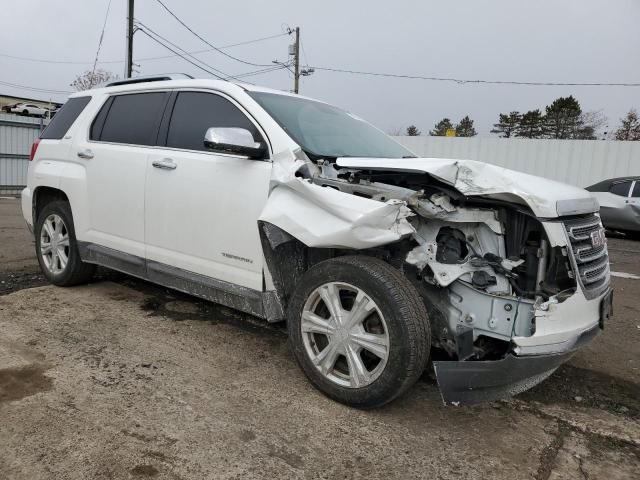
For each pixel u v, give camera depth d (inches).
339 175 125.0
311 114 154.3
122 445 98.6
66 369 128.5
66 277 192.1
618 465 104.0
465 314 114.8
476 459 102.5
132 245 164.4
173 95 159.9
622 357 163.0
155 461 94.5
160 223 153.9
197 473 92.0
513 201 108.9
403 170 113.0
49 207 195.6
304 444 103.0
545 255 110.8
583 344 111.3
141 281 211.2
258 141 134.6
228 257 137.9
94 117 183.3
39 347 140.6
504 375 104.4
